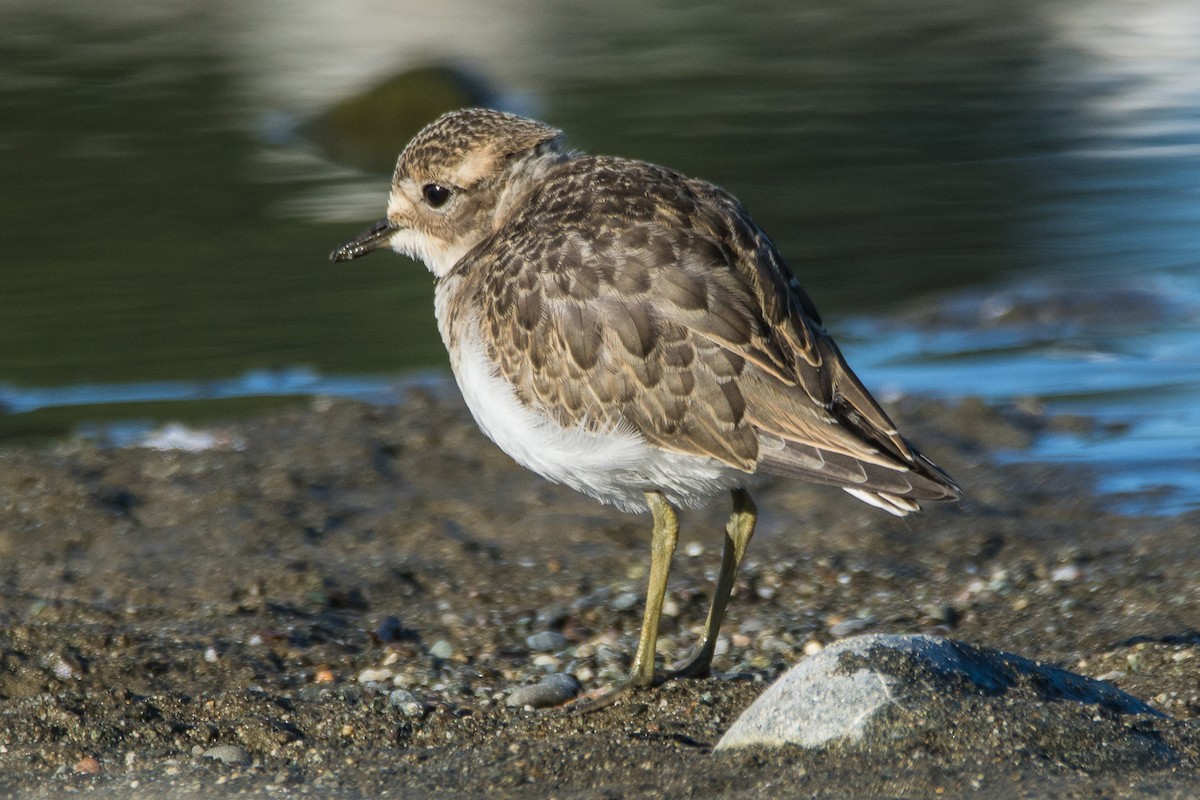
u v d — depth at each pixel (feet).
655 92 84.94
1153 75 87.86
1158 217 62.28
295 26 103.50
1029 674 25.71
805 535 37.91
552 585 35.50
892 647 25.26
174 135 76.59
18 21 105.60
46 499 40.29
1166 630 30.63
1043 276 55.77
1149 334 50.47
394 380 48.62
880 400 46.01
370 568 36.32
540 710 28.45
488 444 44.01
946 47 96.73
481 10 109.29
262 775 25.53
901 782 22.82
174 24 104.27
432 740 27.32
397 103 78.02
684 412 26.84
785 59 93.97
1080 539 36.58
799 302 28.22
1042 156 72.08
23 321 52.80
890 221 62.90
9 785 25.43
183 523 39.14
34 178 69.51
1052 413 44.68
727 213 28.19
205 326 52.49
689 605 33.99
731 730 25.14
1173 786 22.41
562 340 27.53
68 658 31.17
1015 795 22.21
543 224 28.58
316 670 31.22
